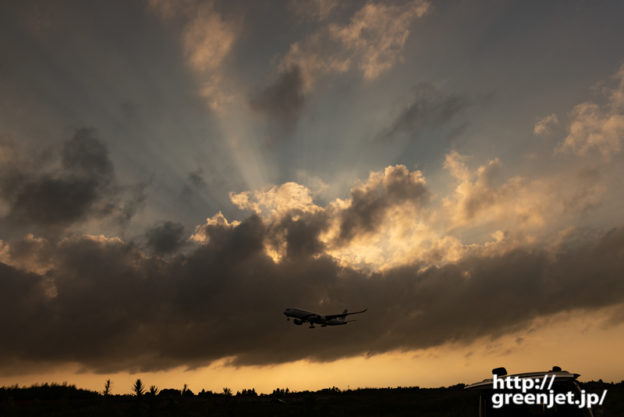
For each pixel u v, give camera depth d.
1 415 20.38
